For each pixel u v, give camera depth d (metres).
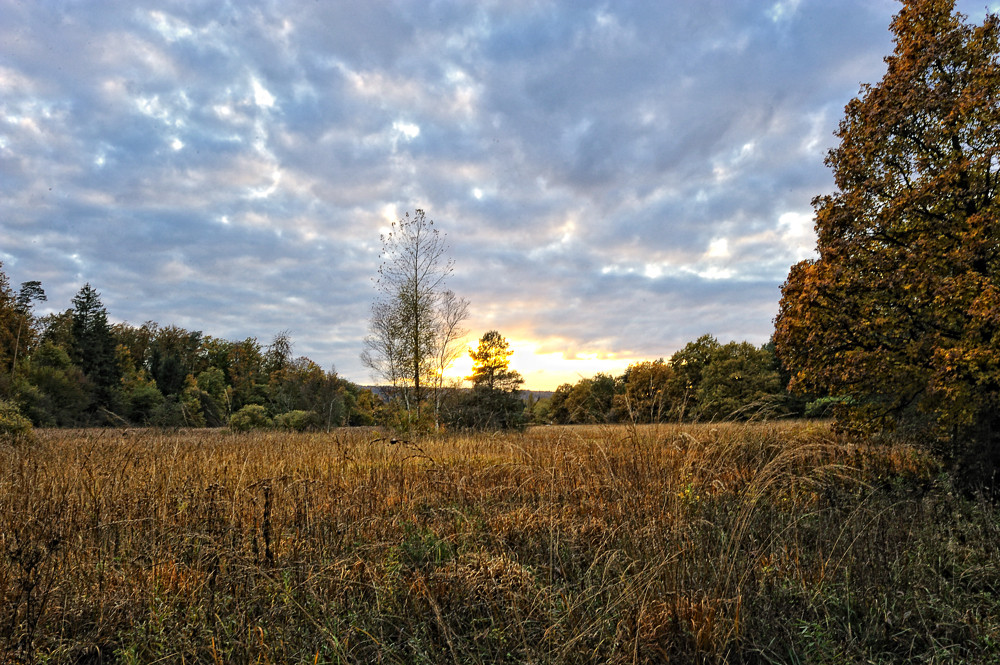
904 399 9.80
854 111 10.63
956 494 6.82
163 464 6.89
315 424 23.86
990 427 8.50
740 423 6.40
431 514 5.93
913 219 9.46
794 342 10.31
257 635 3.42
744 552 4.15
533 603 3.61
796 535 4.64
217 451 8.59
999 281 8.55
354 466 8.13
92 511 5.19
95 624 3.68
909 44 9.78
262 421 24.08
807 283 9.91
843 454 6.87
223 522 5.01
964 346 8.29
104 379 51.91
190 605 3.78
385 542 4.66
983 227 8.20
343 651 3.23
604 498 5.60
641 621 3.20
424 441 11.53
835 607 3.87
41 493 5.59
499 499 6.42
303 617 3.70
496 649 3.33
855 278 9.65
